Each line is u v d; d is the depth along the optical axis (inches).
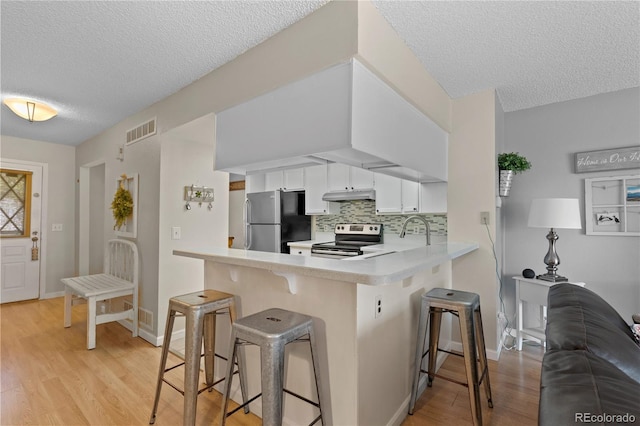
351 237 168.2
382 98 75.0
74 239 194.5
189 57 90.4
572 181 120.2
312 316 67.8
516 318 118.7
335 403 63.9
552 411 23.8
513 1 67.1
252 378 78.0
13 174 175.0
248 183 195.0
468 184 114.6
